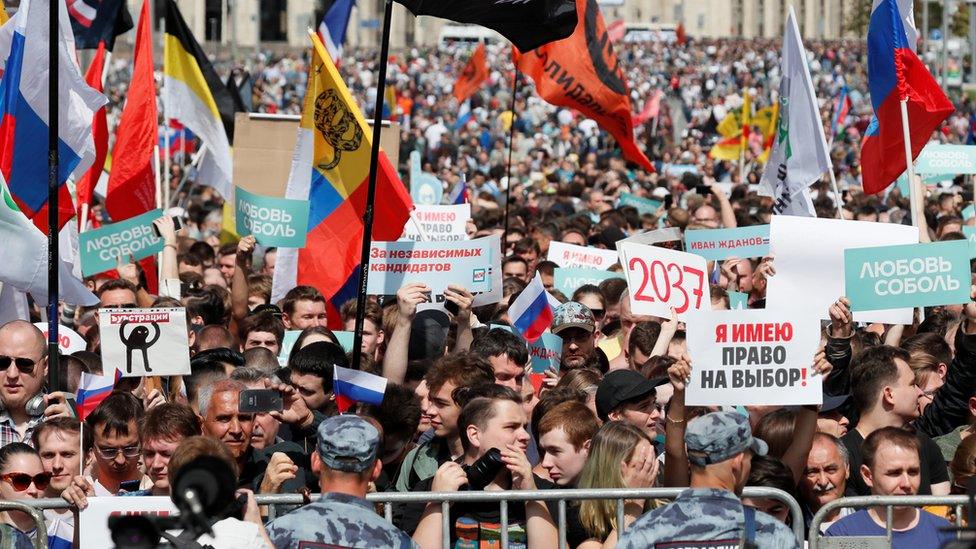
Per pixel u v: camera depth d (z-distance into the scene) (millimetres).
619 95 30750
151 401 17922
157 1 145625
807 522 15234
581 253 28578
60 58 21219
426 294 20109
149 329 18125
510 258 27484
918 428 19016
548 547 14078
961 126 87375
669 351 19375
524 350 17766
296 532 11977
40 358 17406
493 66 145875
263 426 16703
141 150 28594
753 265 29578
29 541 13359
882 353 17125
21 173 21312
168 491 14930
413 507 15148
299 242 24078
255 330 21531
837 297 19469
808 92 27688
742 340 14820
